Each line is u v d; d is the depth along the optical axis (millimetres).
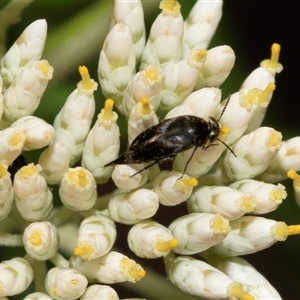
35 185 65
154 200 65
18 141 64
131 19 69
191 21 71
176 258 67
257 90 67
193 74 67
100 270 65
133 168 65
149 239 65
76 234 68
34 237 64
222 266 67
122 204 65
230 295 65
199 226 65
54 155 65
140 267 64
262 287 67
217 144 66
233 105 67
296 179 66
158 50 69
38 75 66
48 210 66
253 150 67
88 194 65
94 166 67
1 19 73
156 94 66
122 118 74
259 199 66
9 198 65
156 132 64
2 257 73
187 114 66
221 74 69
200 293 65
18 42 68
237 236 66
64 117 67
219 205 66
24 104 67
